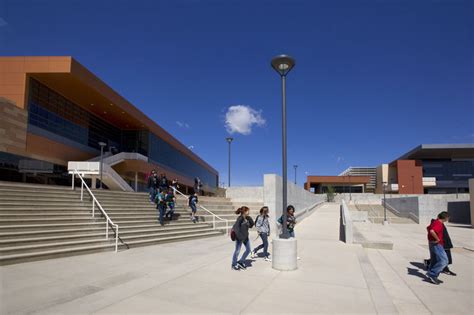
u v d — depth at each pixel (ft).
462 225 118.11
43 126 103.76
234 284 22.75
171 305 18.17
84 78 102.27
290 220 34.63
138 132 156.66
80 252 33.40
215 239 49.44
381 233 76.64
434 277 26.68
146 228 46.70
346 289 21.94
